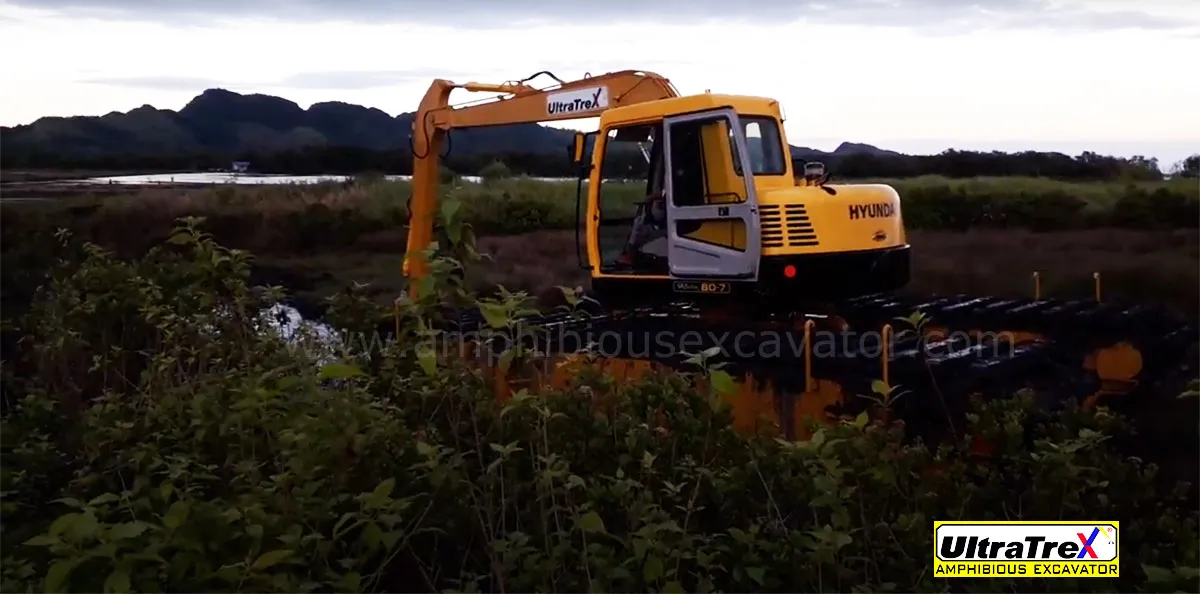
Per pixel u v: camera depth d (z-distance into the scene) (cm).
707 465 389
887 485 360
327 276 1600
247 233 1973
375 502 311
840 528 330
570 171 949
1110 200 2153
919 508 357
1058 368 687
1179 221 2036
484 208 2208
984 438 379
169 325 584
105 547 268
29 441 485
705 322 732
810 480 347
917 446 377
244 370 501
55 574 265
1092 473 347
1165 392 755
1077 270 1473
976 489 357
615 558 339
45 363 627
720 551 340
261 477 382
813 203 704
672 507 374
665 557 320
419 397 413
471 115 973
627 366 711
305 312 1169
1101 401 723
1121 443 670
